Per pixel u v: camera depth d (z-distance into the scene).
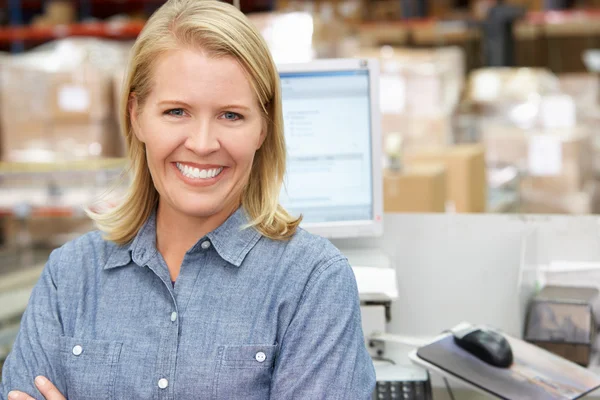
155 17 1.05
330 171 1.58
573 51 4.76
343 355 1.03
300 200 1.58
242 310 1.05
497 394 1.32
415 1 4.89
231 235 1.08
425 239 1.67
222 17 1.01
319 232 1.58
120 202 1.19
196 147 1.01
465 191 2.79
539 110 3.47
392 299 1.46
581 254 1.64
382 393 1.38
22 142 3.59
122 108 1.10
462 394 1.50
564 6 4.64
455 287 1.67
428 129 3.20
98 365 1.06
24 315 1.14
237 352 1.03
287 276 1.06
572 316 1.56
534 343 1.57
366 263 1.55
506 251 1.64
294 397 1.01
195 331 1.04
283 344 1.04
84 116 3.52
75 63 3.58
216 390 1.02
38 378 1.07
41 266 2.97
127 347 1.05
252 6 4.86
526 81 3.64
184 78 1.00
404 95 3.22
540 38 4.80
